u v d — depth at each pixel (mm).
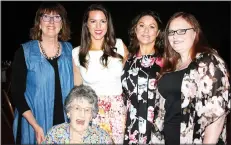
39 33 2785
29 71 2707
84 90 2283
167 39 2373
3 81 5094
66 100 2275
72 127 2236
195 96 2123
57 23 2736
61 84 2770
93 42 2887
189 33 2197
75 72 2939
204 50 2156
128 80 2807
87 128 2275
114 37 2902
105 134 2281
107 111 2816
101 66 2840
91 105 2252
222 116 2088
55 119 2770
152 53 2814
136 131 2766
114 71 2840
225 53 8484
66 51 2865
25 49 2729
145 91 2742
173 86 2229
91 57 2859
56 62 2779
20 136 2797
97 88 2846
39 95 2703
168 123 2264
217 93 2049
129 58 2857
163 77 2316
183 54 2307
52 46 2809
